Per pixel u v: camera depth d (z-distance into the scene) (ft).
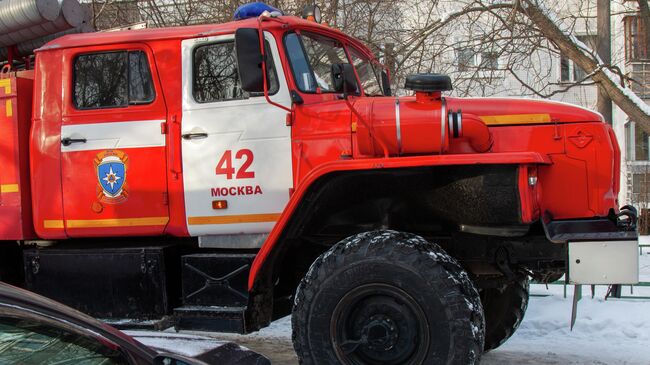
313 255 15.58
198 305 14.44
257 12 15.92
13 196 15.76
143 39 15.35
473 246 14.29
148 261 14.74
